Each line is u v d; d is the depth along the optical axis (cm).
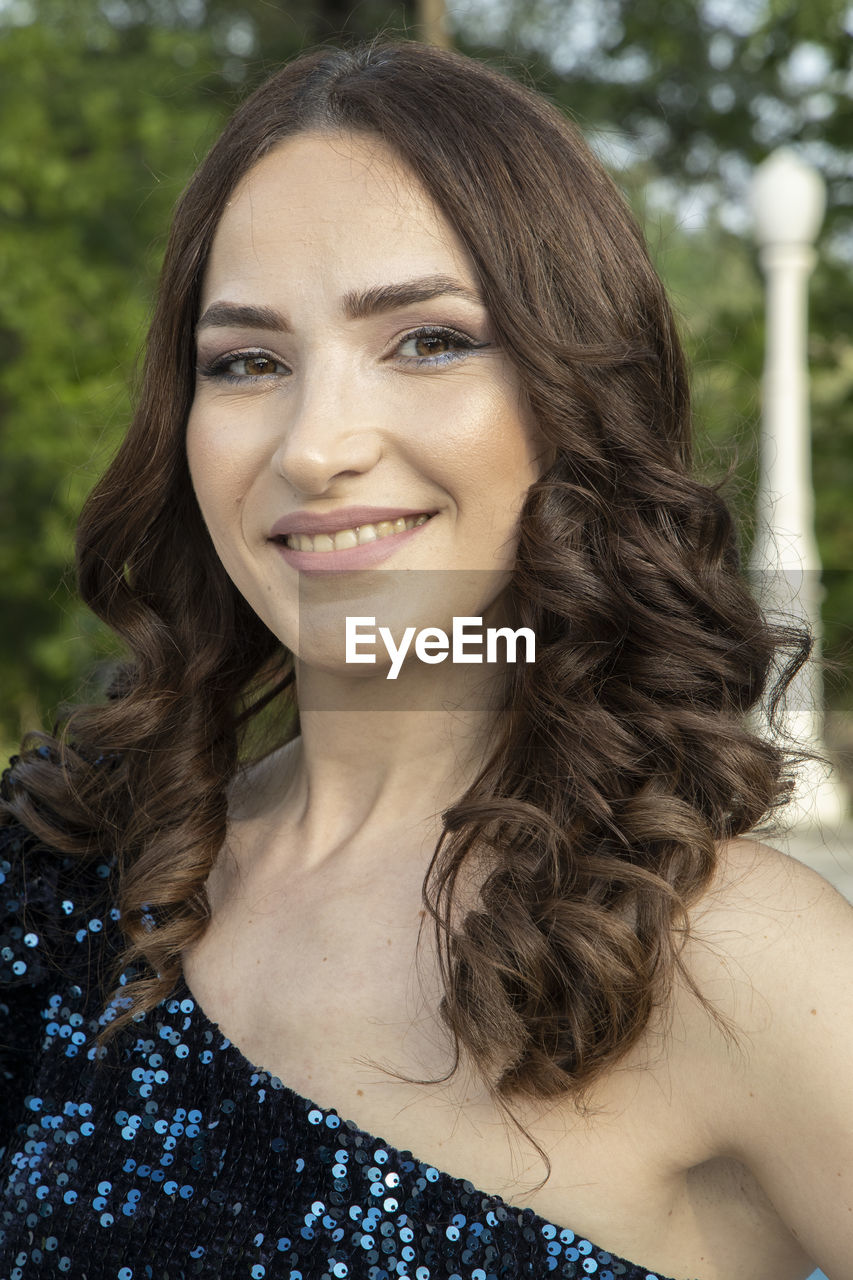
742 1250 124
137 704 153
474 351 126
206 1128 129
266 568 131
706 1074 115
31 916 148
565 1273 116
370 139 127
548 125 134
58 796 152
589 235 133
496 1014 118
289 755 156
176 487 155
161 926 140
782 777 135
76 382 734
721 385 407
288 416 128
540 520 128
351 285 124
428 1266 118
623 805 125
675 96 951
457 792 137
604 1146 118
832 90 907
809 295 895
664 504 134
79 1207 130
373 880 134
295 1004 129
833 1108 110
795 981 112
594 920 117
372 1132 123
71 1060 140
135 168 759
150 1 873
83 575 160
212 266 133
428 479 125
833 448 903
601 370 131
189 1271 124
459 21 936
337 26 808
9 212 768
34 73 746
